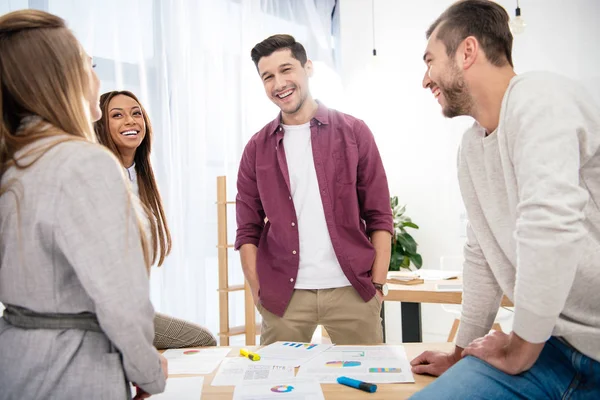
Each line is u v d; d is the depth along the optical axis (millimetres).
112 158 840
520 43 3938
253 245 1957
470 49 1059
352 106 4992
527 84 959
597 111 953
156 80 3443
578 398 968
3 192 812
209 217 3771
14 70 833
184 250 3527
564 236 823
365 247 1777
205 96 3705
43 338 794
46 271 793
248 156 1946
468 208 1216
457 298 2469
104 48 3207
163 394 1081
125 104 1896
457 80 1090
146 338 831
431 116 4480
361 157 1831
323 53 4789
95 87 975
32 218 782
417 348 1396
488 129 1123
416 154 4582
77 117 871
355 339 1771
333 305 1755
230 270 3857
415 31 4562
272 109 4219
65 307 810
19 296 808
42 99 839
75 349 798
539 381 977
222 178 3311
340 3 5027
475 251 1265
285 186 1828
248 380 1146
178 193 3490
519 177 923
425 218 4531
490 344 1040
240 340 3924
